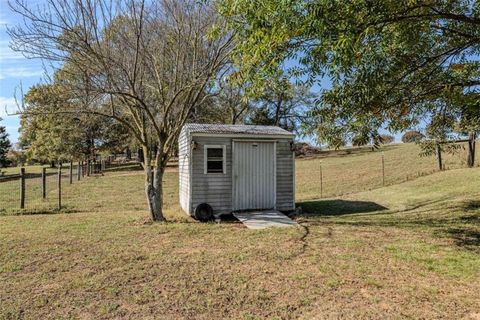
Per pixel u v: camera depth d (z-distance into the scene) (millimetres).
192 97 9344
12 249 6254
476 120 5242
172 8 8922
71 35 7680
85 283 4602
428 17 4211
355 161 25141
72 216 10000
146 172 9359
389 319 3586
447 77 5219
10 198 14352
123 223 8820
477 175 13258
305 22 3510
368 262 5410
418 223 8406
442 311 3750
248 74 4461
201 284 4555
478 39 4672
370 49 4328
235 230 7965
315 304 3955
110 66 8141
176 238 7141
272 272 4988
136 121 9180
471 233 7184
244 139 10594
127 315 3730
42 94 8547
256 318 3645
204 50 8836
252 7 3719
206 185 10312
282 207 10961
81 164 26812
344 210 11172
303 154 37094
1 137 34219
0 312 3799
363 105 4988
